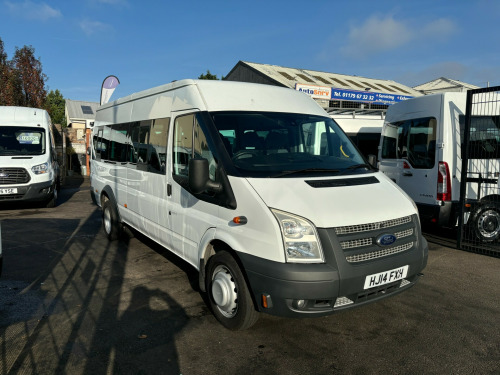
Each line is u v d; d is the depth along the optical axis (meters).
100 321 3.97
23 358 3.29
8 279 5.18
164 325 3.88
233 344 3.52
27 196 10.21
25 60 20.75
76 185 17.73
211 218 3.92
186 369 3.15
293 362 3.24
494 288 4.86
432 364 3.20
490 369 3.13
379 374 3.07
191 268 5.66
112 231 6.91
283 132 4.28
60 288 4.87
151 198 5.32
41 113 11.84
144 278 5.23
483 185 6.52
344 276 3.14
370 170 4.29
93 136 8.38
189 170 3.69
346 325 3.88
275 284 3.15
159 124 5.14
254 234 3.35
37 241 7.18
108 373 3.09
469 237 6.62
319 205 3.30
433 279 5.18
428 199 6.89
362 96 15.64
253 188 3.48
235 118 4.17
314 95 14.52
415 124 7.26
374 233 3.38
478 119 6.50
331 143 4.54
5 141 10.71
